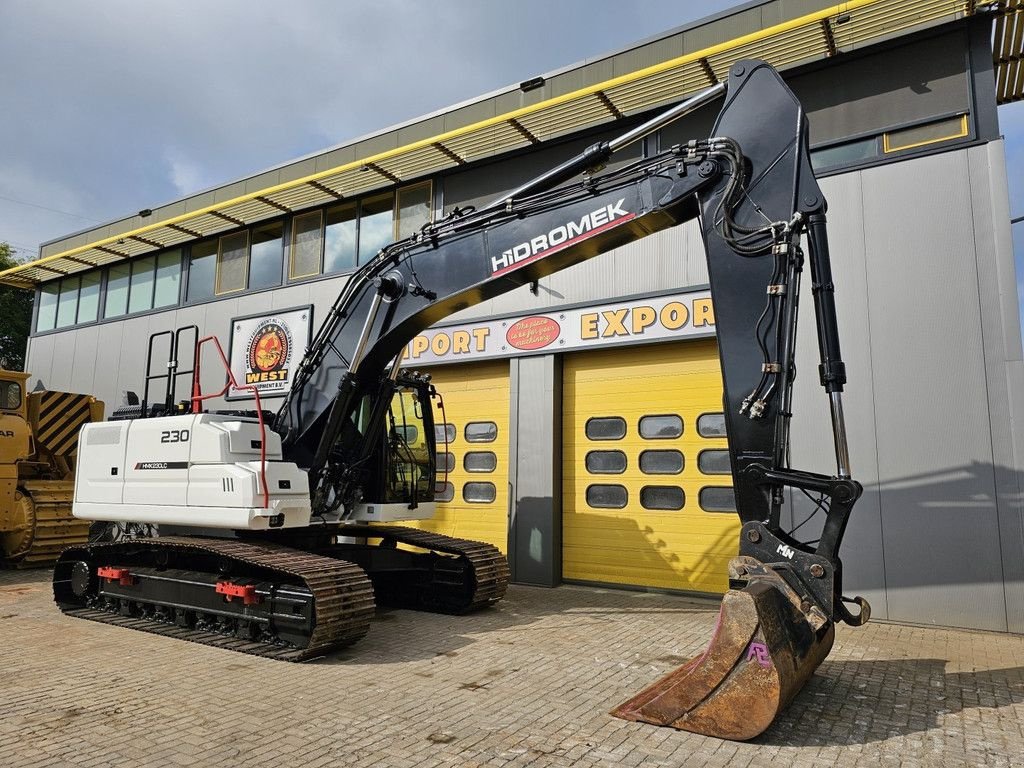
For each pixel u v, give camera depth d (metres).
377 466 7.27
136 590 6.77
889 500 7.05
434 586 7.48
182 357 13.20
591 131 9.48
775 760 3.52
